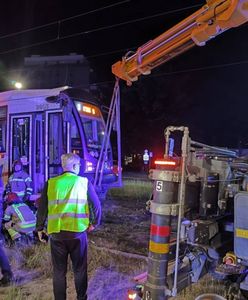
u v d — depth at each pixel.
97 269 5.39
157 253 3.48
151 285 3.46
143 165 29.69
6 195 7.11
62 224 3.95
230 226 4.20
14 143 9.54
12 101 9.70
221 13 3.81
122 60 5.23
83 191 4.09
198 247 4.21
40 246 6.18
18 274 5.25
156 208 3.51
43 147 9.00
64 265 4.02
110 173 9.96
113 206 11.24
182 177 3.51
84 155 8.91
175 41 4.42
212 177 4.21
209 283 4.61
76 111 8.99
